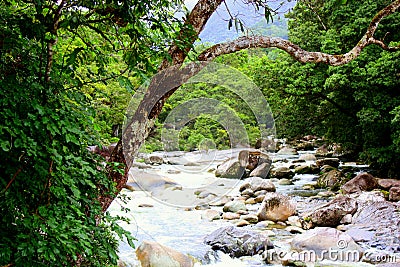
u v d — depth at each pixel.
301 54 3.16
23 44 2.08
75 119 2.05
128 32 2.20
